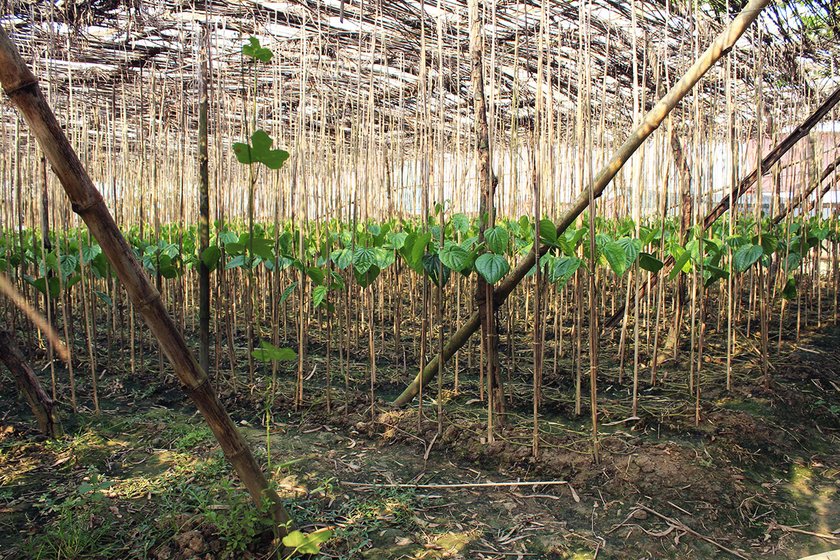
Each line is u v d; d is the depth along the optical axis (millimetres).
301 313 3979
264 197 6562
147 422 3674
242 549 2244
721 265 4582
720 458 3209
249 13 4684
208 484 2838
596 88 6660
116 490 2789
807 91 5957
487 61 5359
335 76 4750
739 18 2443
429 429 3604
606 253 3178
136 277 1679
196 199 7980
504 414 3555
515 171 5754
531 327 5758
